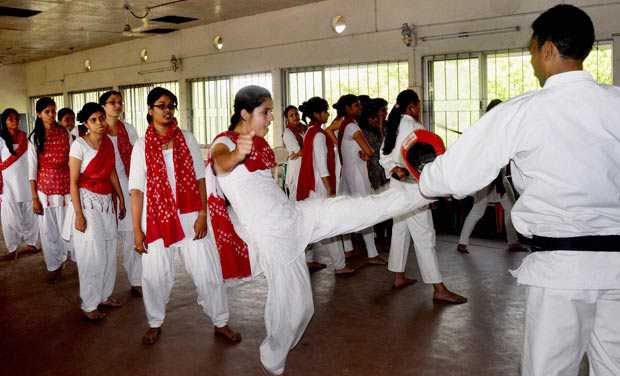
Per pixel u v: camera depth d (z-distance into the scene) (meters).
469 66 8.23
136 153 3.73
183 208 3.68
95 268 4.37
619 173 1.79
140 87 14.04
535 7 7.41
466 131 1.94
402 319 4.18
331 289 5.02
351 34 9.41
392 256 4.96
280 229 2.86
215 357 3.59
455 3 8.15
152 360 3.57
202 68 12.11
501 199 6.15
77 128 6.47
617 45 6.88
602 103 1.80
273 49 10.62
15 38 13.04
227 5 9.95
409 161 2.29
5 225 6.69
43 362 3.60
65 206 5.66
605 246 1.78
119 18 10.92
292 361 3.49
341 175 5.91
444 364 3.38
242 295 4.90
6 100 18.03
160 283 3.81
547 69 1.92
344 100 5.85
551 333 1.83
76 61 15.91
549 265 1.83
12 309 4.76
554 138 1.80
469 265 5.68
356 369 3.35
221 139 3.01
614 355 1.88
